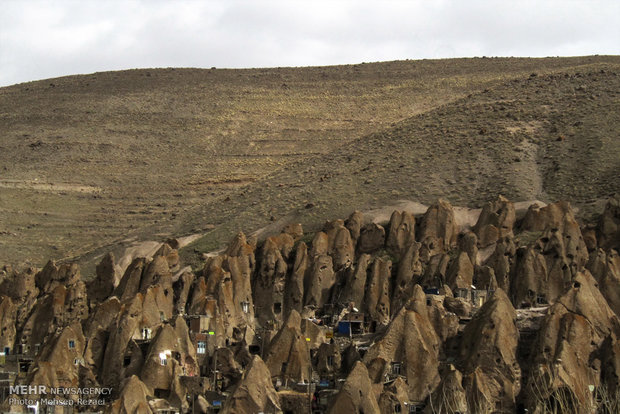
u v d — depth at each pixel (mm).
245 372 98000
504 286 126250
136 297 119312
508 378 99875
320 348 106375
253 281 137250
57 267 143000
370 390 93812
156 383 105312
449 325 107625
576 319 101625
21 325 130500
